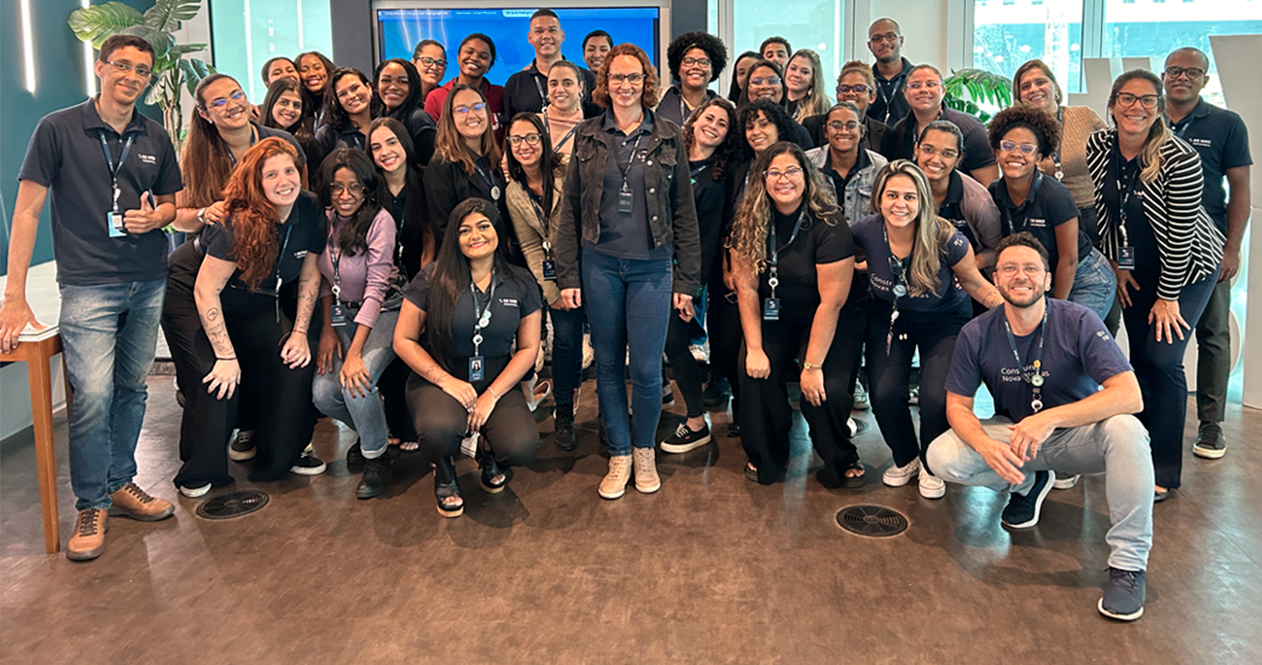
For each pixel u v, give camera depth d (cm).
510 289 329
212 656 245
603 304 331
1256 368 427
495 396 324
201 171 345
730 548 302
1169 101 368
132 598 275
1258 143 409
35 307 352
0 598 275
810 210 330
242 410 385
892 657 241
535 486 356
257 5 725
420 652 246
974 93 666
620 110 319
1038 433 274
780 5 718
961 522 319
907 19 721
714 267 383
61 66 623
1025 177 338
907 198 310
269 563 295
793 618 260
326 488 355
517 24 711
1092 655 240
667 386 456
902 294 326
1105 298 348
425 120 410
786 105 459
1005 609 263
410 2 707
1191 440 391
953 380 299
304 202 338
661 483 357
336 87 404
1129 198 341
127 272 302
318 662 242
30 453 398
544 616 263
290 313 359
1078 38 719
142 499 328
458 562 295
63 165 290
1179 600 265
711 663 239
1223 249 368
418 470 373
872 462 377
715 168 364
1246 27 695
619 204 318
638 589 277
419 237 372
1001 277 281
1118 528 263
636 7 705
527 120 346
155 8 644
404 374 375
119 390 322
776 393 346
